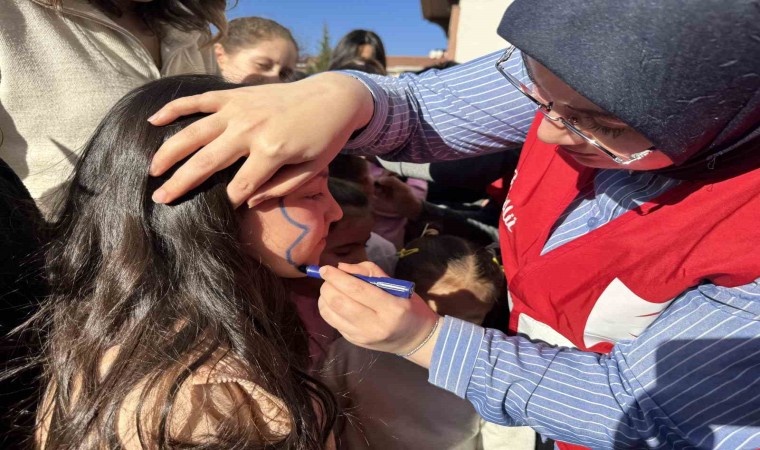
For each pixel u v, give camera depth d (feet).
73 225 3.25
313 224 3.14
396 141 4.04
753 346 2.46
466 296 4.87
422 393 4.62
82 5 4.52
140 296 2.93
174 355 2.84
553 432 3.11
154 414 2.69
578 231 3.67
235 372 2.89
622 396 2.85
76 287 3.20
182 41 5.64
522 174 4.21
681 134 2.27
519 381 3.10
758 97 2.19
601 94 2.23
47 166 4.43
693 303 2.79
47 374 3.27
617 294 3.23
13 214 3.38
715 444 2.54
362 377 4.69
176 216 2.85
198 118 2.84
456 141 4.29
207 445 2.65
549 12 2.34
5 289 3.21
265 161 2.62
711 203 2.77
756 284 2.53
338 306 3.02
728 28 2.01
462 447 4.62
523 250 4.06
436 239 5.31
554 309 3.67
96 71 4.57
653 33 2.09
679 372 2.65
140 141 2.88
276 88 2.91
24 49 4.13
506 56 3.42
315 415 3.34
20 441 3.27
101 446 2.74
